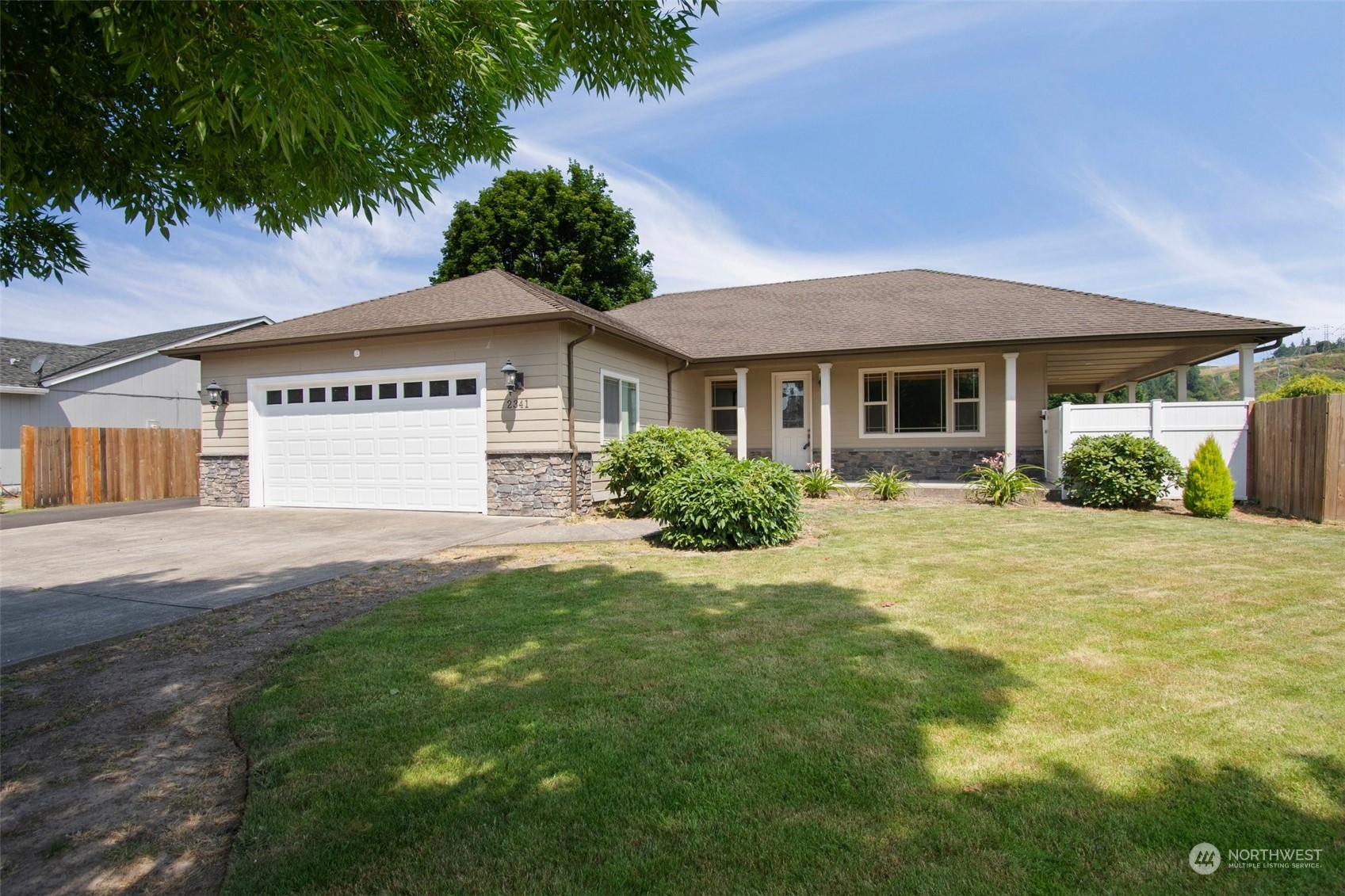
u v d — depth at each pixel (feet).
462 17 9.59
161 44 6.52
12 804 8.05
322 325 38.14
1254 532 25.53
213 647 13.67
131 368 62.18
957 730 9.20
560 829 7.18
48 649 13.61
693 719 9.71
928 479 45.50
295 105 6.70
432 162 11.23
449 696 10.75
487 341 33.73
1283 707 9.83
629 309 58.75
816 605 15.75
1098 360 45.73
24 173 8.24
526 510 33.01
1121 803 7.46
